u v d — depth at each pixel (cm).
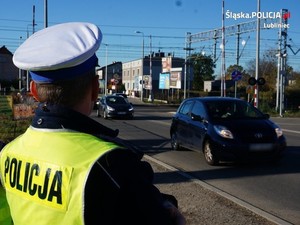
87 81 173
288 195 753
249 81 3153
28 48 171
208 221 580
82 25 176
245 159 1010
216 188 788
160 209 152
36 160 162
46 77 167
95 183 147
